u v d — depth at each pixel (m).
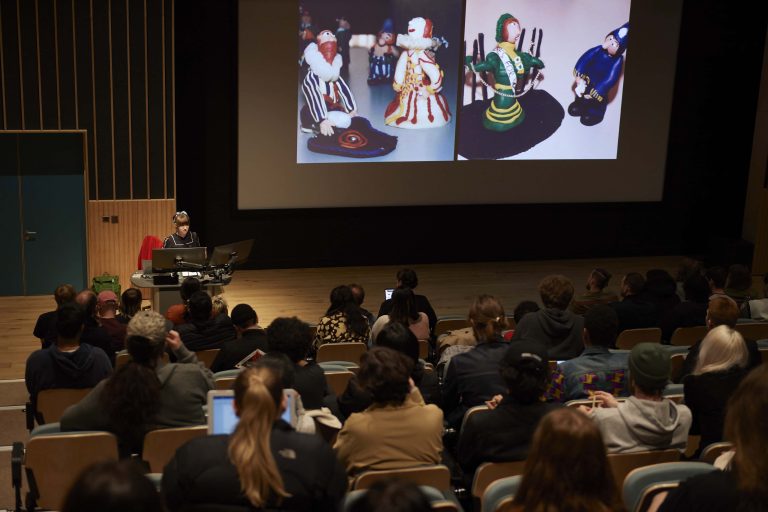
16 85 9.49
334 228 11.53
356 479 3.15
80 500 1.54
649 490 2.88
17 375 7.61
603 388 4.31
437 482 3.27
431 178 11.64
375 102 11.19
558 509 2.04
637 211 12.59
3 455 5.81
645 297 6.93
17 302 9.86
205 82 10.68
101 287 9.96
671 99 12.25
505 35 11.38
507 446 3.43
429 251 11.97
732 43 12.23
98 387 3.82
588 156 12.13
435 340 6.91
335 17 10.83
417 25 11.07
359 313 6.14
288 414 3.25
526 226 12.23
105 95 9.78
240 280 10.95
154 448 3.70
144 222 10.21
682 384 4.59
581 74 11.80
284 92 10.91
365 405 3.86
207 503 2.50
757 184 12.22
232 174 11.02
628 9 11.77
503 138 11.73
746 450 2.09
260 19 10.62
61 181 9.91
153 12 9.73
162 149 10.09
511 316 7.13
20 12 9.36
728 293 7.24
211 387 4.01
